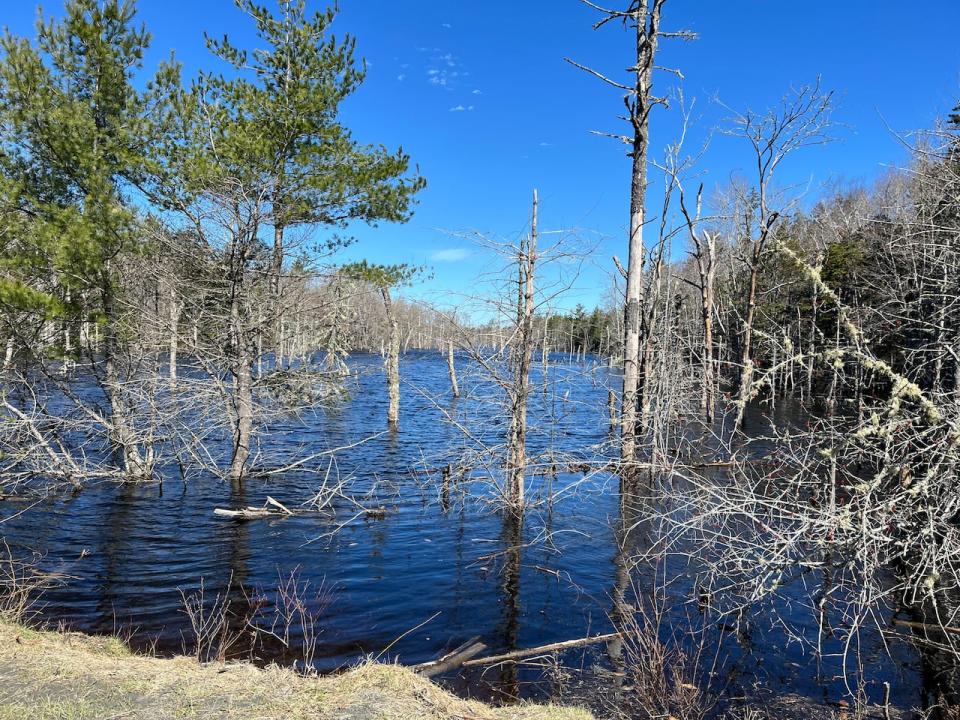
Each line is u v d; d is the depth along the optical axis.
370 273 12.86
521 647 6.32
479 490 12.69
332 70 12.23
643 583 7.93
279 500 11.80
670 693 5.23
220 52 11.80
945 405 5.26
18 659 4.92
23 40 10.54
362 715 4.29
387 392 31.89
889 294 8.93
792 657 6.00
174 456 13.77
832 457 5.43
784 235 21.89
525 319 10.30
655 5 11.95
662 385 12.90
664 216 15.26
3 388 12.09
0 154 10.77
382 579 8.12
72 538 9.41
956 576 5.25
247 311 13.05
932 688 5.46
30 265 10.45
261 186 11.44
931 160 7.72
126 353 12.64
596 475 13.77
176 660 5.30
